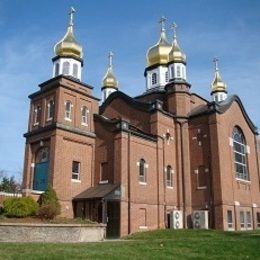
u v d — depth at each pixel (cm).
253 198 4016
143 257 1420
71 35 3672
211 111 3578
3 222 2094
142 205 3102
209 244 1892
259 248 1752
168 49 4600
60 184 2945
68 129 3108
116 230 2864
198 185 3531
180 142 3666
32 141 3225
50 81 3325
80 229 2336
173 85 3912
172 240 2162
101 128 3309
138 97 4366
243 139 4144
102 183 3155
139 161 3194
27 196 2614
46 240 2166
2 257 1339
